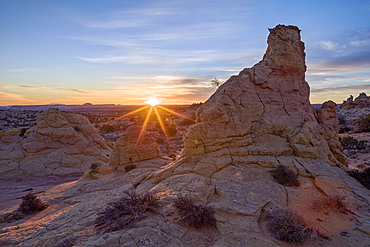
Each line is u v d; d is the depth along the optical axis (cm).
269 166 1370
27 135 4016
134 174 2106
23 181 2994
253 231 833
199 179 1266
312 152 1436
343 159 1717
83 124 4509
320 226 890
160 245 757
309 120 1728
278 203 1040
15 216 1499
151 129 8275
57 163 3522
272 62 1864
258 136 1608
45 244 842
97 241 763
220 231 838
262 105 1700
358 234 829
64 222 1088
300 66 1905
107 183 1975
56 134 3941
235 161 1431
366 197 1101
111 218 944
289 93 1811
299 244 779
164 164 2556
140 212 954
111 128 8538
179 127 9456
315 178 1255
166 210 982
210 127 1552
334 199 1016
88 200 1564
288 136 1582
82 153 3934
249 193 1108
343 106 14512
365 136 5912
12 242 920
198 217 874
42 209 1598
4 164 3381
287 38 1870
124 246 741
